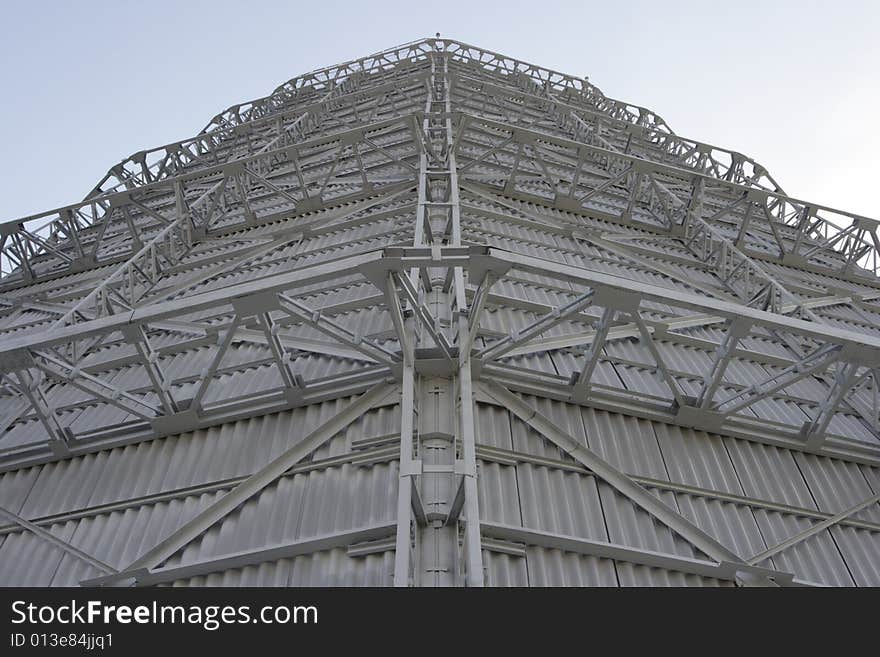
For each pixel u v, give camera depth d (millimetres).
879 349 10281
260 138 30312
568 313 10164
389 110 31859
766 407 13445
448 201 17766
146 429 11945
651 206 23516
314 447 10492
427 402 9961
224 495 10297
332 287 14852
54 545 10508
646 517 10164
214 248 19781
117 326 10180
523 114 33750
